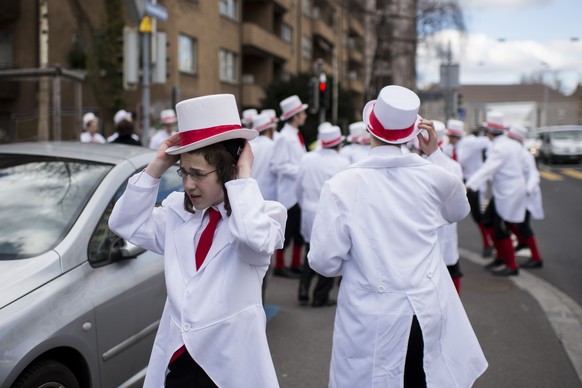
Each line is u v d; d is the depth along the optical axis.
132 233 2.73
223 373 2.50
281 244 2.71
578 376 5.02
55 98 11.32
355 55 56.31
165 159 2.71
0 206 3.97
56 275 3.49
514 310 6.95
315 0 43.66
